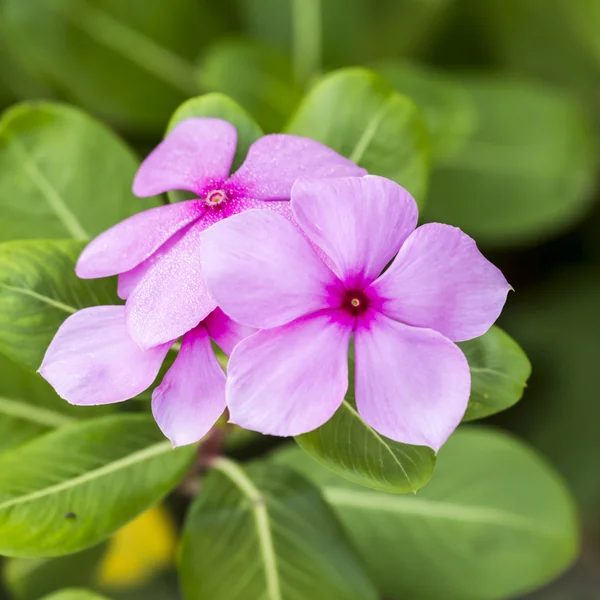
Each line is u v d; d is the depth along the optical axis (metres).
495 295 0.36
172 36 0.57
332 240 0.36
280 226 0.36
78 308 0.40
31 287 0.40
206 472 0.44
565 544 0.45
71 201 0.42
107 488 0.40
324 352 0.36
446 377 0.36
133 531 0.54
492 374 0.39
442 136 0.51
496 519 0.45
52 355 0.37
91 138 0.42
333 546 0.42
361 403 0.36
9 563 0.48
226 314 0.36
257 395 0.36
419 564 0.45
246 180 0.38
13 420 0.43
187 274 0.37
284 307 0.36
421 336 0.36
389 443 0.38
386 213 0.36
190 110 0.40
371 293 0.37
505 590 0.45
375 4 0.59
